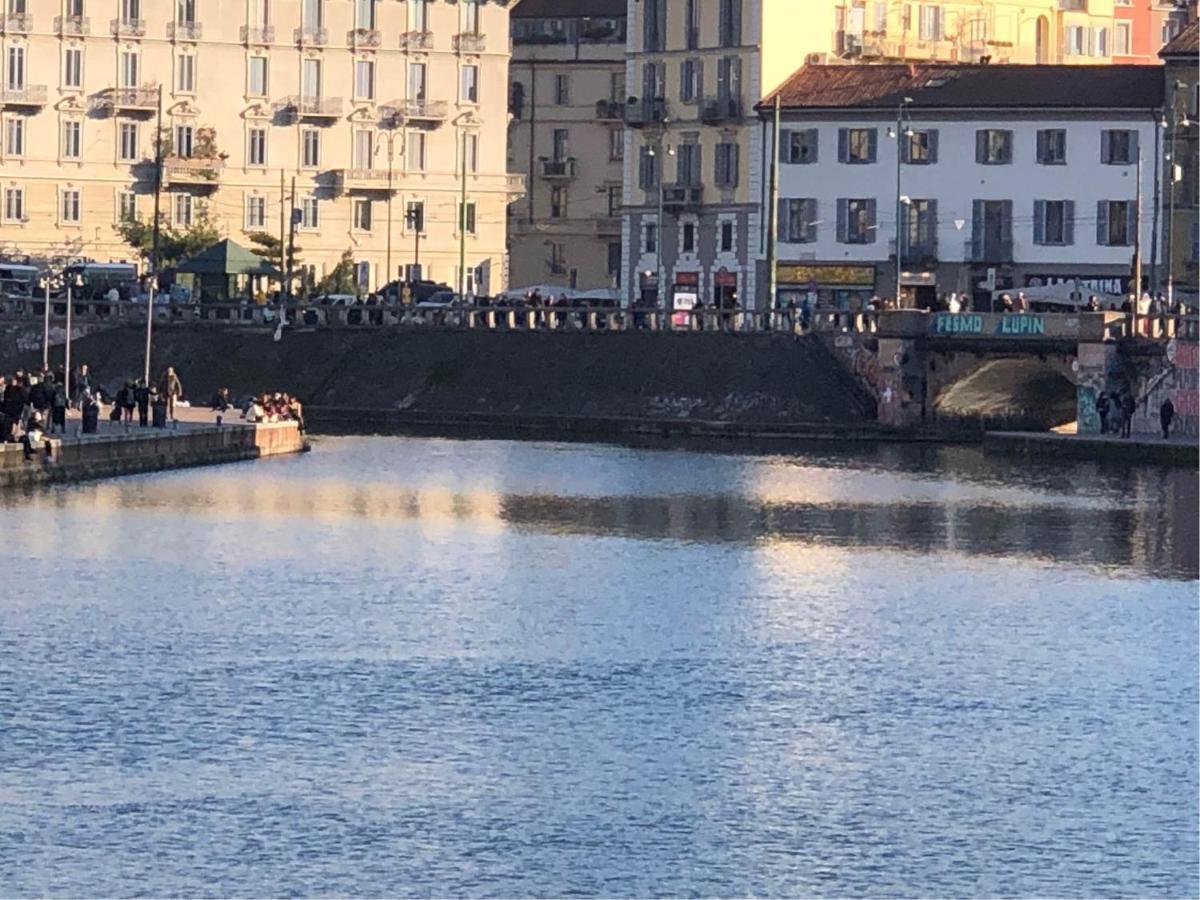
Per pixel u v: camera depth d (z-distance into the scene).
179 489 146.38
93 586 112.62
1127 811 80.88
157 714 89.50
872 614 110.06
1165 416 175.75
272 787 81.56
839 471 165.12
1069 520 140.12
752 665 98.94
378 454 173.50
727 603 112.31
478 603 111.19
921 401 187.62
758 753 86.12
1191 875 75.81
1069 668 99.44
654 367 195.38
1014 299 193.75
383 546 127.00
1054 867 76.31
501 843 77.19
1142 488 155.88
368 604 110.25
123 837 77.06
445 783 82.38
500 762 84.56
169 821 78.44
